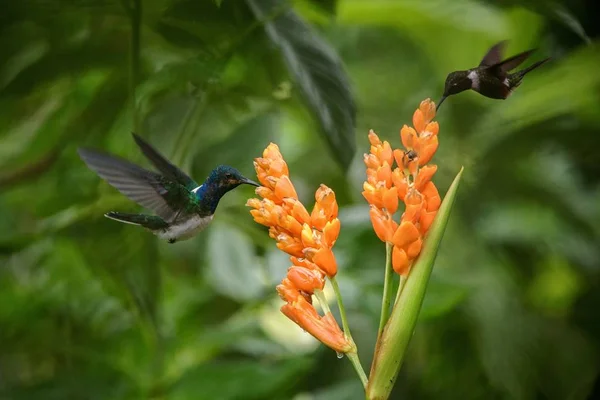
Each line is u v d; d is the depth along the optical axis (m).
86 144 8.00
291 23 6.87
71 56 7.32
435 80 11.55
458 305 8.98
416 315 4.65
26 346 8.27
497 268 9.74
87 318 8.12
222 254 8.41
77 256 8.05
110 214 5.71
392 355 4.61
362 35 11.30
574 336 10.03
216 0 6.63
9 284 8.45
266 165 4.83
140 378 7.49
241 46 7.29
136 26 6.75
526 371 9.17
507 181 9.77
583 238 10.51
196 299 8.77
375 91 11.09
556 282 11.08
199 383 6.70
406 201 4.70
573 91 9.04
